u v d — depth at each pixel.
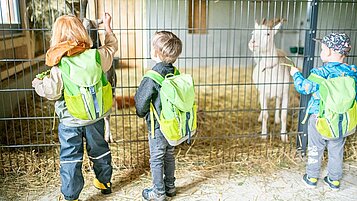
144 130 4.00
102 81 2.35
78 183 2.45
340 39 2.50
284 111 3.76
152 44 2.45
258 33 3.69
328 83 2.46
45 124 3.96
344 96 2.42
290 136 3.77
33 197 2.67
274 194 2.74
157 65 2.42
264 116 3.86
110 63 2.41
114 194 2.72
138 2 5.92
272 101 5.40
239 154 3.43
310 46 3.17
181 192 2.76
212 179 2.96
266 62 3.73
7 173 2.98
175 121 2.31
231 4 8.81
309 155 2.78
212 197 2.69
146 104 2.36
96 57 2.24
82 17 2.86
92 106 2.24
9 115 3.96
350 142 3.62
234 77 7.79
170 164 2.60
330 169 2.78
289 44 9.09
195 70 8.49
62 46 2.17
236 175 3.03
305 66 3.24
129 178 2.96
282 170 3.12
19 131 3.77
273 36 3.68
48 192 2.74
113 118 4.36
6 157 3.21
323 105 2.51
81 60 2.19
